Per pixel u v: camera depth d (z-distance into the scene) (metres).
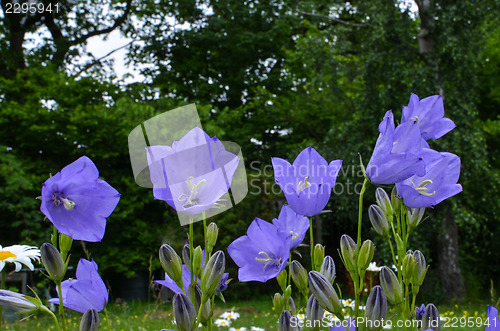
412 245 9.93
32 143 13.19
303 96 15.48
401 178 1.08
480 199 11.11
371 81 10.91
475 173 10.22
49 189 0.96
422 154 1.14
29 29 15.99
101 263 12.63
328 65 12.78
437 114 1.35
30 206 11.83
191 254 1.04
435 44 10.32
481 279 13.40
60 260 1.02
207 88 17.31
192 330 1.00
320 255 1.34
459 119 9.98
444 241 11.09
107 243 13.02
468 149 9.95
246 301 11.40
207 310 1.09
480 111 16.06
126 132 12.50
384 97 10.44
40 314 6.34
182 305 0.99
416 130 1.14
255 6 18.23
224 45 17.64
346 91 13.29
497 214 11.18
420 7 10.43
